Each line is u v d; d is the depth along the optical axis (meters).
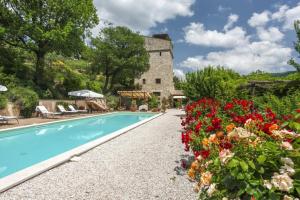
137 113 24.72
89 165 5.31
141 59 35.69
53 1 21.50
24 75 23.25
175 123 14.12
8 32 20.53
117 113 24.22
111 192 3.86
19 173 4.47
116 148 7.06
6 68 21.88
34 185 4.10
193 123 6.37
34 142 10.22
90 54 33.72
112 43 35.06
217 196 1.92
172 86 44.38
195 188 2.32
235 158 1.84
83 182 4.28
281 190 1.65
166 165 5.34
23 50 25.19
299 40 12.02
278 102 7.82
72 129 14.02
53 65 28.55
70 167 5.15
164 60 41.84
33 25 21.08
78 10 23.38
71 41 24.44
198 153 3.63
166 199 3.62
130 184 4.21
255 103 9.42
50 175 4.62
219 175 2.02
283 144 1.82
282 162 1.72
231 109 6.30
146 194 3.80
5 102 14.96
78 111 21.39
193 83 16.64
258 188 1.71
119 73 35.97
